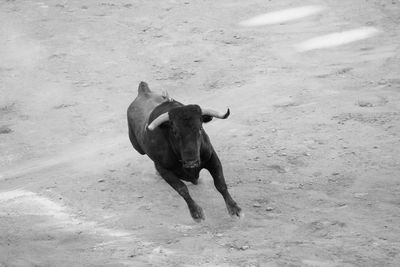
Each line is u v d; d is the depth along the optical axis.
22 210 11.73
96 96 19.38
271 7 25.42
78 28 24.91
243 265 8.39
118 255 9.23
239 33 23.12
